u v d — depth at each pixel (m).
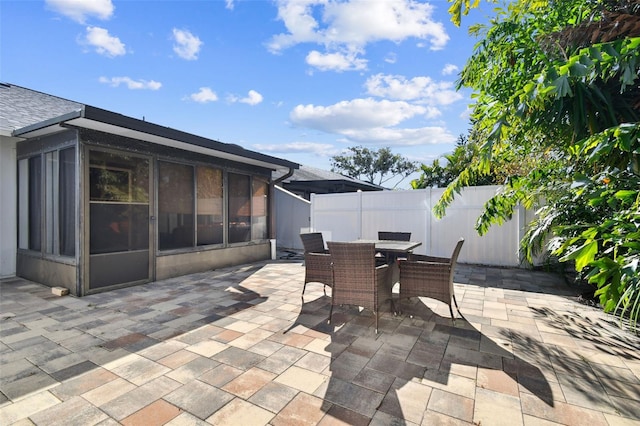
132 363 2.76
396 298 4.73
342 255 3.63
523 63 3.55
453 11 3.35
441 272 3.77
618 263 1.84
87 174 4.89
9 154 6.06
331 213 9.40
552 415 2.09
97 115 4.37
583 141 2.41
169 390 2.36
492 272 6.67
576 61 2.34
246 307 4.34
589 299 4.63
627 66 2.28
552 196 3.95
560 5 3.68
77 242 4.85
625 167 2.62
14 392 2.33
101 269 5.07
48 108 7.69
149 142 5.71
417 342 3.22
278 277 6.27
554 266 5.78
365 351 3.01
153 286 5.51
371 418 2.06
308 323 3.73
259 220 8.55
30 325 3.64
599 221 3.52
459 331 3.50
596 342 3.21
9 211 6.11
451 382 2.48
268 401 2.23
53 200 5.36
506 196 4.71
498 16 4.04
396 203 8.49
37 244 5.77
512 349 3.05
